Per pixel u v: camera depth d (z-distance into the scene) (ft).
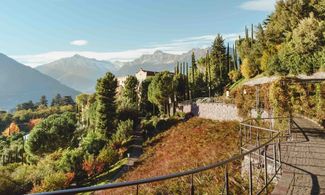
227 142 92.94
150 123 198.08
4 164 265.54
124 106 232.53
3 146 346.33
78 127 327.88
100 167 153.17
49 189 134.00
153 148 142.41
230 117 142.10
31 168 177.78
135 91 269.44
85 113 354.13
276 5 184.96
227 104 145.79
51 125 249.34
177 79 261.24
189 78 291.99
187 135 136.36
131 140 178.40
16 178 151.64
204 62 318.24
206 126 143.13
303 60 132.57
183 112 198.39
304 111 73.72
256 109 101.86
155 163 108.88
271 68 154.61
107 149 162.81
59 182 135.95
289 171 36.27
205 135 120.37
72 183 148.77
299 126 68.59
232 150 75.61
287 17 175.01
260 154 43.11
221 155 75.25
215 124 142.72
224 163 20.08
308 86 71.77
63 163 156.76
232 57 290.15
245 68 205.46
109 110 206.69
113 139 187.73
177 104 227.20
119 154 161.38
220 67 274.77
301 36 137.28
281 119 71.36
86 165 151.33
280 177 34.65
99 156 158.40
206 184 47.52
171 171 78.79
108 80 207.92
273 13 195.42
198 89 273.95
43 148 236.02
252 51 204.23
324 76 119.75
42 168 165.07
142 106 267.18
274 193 29.01
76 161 155.22
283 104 72.90
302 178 33.42
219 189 42.80
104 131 203.41
